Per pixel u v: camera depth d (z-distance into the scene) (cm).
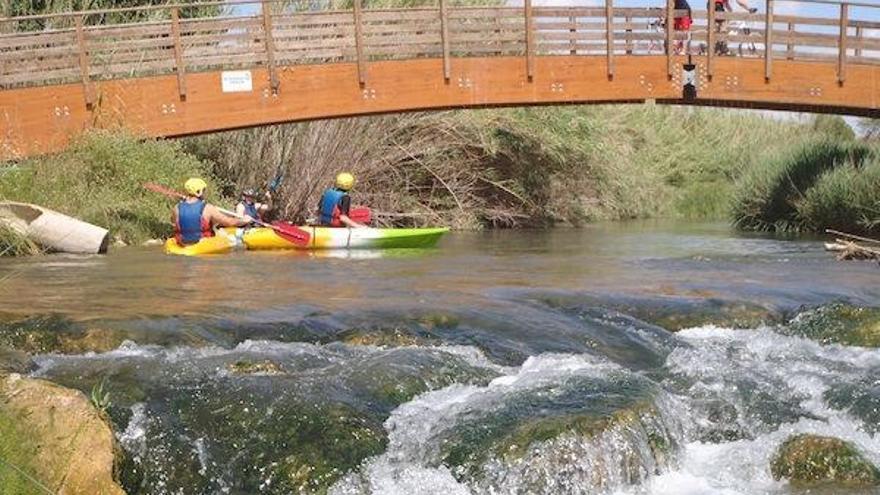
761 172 2119
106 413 439
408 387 508
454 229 2105
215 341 605
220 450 434
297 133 1894
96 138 1476
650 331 675
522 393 497
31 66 1497
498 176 2250
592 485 426
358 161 1955
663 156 3145
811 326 691
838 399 532
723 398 534
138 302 758
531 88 1736
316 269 1061
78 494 368
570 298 775
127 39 1705
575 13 1741
